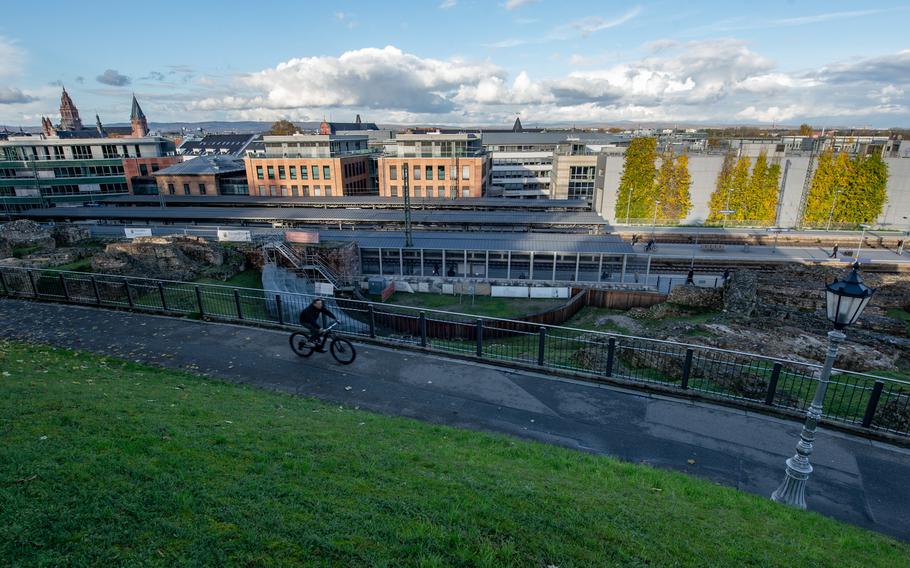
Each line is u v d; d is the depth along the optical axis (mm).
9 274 21047
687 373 13336
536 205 64125
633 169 77625
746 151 76375
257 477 6645
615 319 33344
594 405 12844
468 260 45406
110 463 6504
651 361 18062
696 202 77938
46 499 5512
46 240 38281
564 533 6004
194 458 7055
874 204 72312
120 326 17609
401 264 44188
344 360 15086
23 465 6172
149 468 6469
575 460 9641
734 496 8695
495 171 119875
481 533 5734
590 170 99812
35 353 14289
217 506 5742
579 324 33719
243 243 41188
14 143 82062
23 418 7840
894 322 26938
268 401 11805
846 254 58656
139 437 7535
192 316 18625
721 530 6938
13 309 19297
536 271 45312
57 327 17391
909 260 54719
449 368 14820
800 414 12305
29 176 83812
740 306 30422
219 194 85250
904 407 12586
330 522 5613
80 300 20062
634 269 50281
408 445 9266
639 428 11828
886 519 8977
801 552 6617
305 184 83062
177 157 97000
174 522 5324
